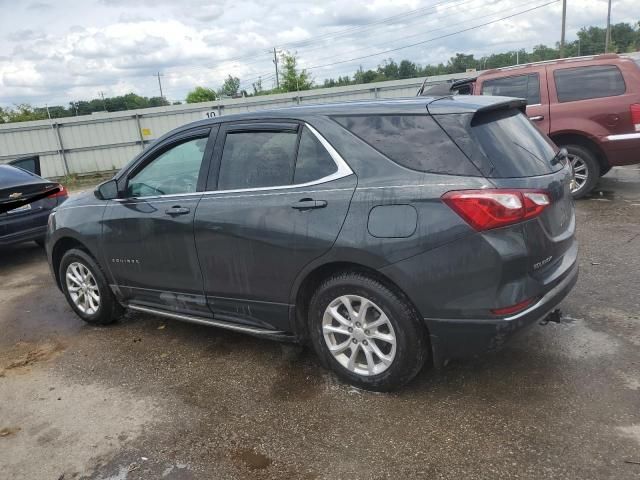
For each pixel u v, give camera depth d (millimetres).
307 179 3400
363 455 2850
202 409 3424
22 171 8164
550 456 2705
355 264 3234
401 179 3070
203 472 2838
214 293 3920
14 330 5207
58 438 3258
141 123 21875
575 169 7918
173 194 4098
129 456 3023
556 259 3227
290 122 3549
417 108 3189
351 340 3387
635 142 7426
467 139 2994
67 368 4207
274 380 3691
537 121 7883
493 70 8438
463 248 2891
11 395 3854
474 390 3330
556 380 3355
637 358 3523
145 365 4117
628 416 2949
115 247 4473
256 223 3527
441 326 3039
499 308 2898
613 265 5223
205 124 3992
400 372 3230
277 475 2768
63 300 5977
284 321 3633
